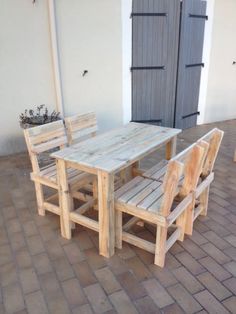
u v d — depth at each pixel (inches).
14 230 92.4
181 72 182.7
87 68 164.1
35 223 95.9
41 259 80.0
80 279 73.3
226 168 137.7
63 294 69.1
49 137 95.5
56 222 96.3
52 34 148.2
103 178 72.2
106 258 80.2
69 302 66.9
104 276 74.2
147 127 105.7
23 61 148.7
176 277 73.7
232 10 193.9
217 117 220.8
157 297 68.0
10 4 137.9
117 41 165.6
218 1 186.1
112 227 78.0
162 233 72.5
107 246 78.8
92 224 82.1
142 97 183.0
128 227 86.4
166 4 165.5
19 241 87.3
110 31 162.4
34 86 155.3
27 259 80.0
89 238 88.4
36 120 142.2
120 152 81.1
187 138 181.9
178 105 190.2
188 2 169.8
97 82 169.0
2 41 141.3
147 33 169.5
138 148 84.0
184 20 171.2
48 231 91.8
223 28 195.5
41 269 76.5
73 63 159.9
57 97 159.9
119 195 78.0
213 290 69.9
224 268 76.6
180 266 77.2
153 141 90.1
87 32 157.8
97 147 85.4
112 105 177.3
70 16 151.5
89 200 99.3
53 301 67.2
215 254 81.6
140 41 170.2
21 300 67.5
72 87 163.8
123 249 83.5
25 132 88.7
